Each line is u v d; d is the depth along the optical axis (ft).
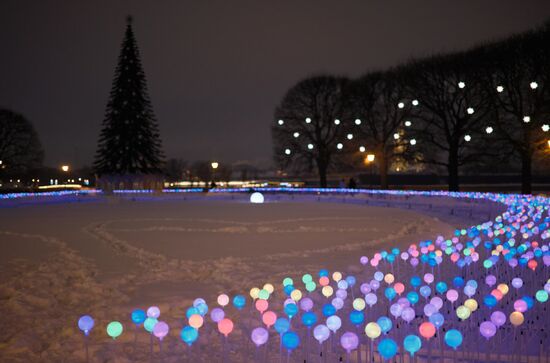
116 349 19.36
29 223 68.80
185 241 49.88
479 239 35.91
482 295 26.94
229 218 74.49
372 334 16.51
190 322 18.02
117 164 182.19
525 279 30.60
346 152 164.04
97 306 25.54
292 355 18.65
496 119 113.80
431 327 16.16
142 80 186.29
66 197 147.74
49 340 20.80
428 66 131.64
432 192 120.16
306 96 173.27
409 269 34.42
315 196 143.95
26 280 31.73
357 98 155.63
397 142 147.13
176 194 167.94
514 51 109.91
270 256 40.60
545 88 104.42
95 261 38.86
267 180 328.08
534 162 121.60
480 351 19.17
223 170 371.15
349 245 46.09
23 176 249.14
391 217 75.05
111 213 86.48
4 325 22.65
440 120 135.13
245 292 28.32
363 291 22.90
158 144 190.29
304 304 20.07
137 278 32.50
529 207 61.67
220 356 18.45
